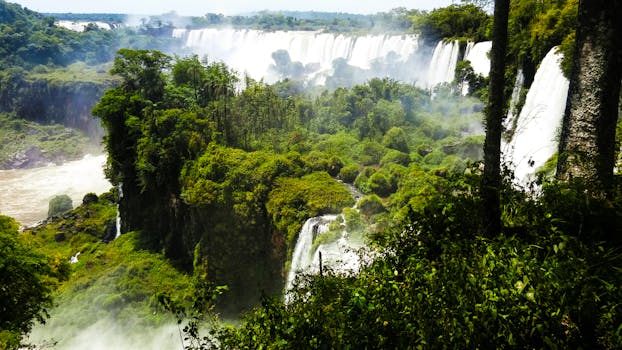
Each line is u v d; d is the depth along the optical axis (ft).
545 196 31.40
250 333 29.91
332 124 196.95
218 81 192.85
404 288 26.81
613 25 33.09
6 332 68.95
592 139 34.35
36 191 299.79
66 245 199.31
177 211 162.30
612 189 31.01
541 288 21.48
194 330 32.94
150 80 191.62
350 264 95.66
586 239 26.73
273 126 188.96
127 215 193.57
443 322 22.29
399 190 126.82
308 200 126.72
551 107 111.14
